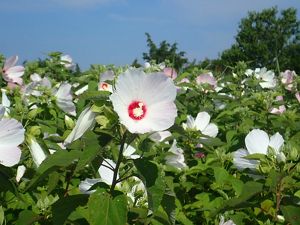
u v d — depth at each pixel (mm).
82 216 788
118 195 722
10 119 695
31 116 1115
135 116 721
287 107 2375
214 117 2012
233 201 875
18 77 1928
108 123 704
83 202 768
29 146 825
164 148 1274
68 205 766
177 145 1483
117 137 733
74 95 1801
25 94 1641
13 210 965
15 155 693
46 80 1708
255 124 1733
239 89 2428
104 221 702
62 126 1335
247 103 1837
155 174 688
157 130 716
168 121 718
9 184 771
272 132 1724
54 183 802
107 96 718
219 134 1751
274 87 2504
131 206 880
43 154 833
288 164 878
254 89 2455
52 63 2652
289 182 890
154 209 667
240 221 982
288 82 2662
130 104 729
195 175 1302
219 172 1170
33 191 963
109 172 903
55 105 1543
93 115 711
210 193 1172
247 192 861
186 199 1242
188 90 2221
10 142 698
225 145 1454
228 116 1821
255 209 1045
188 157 1479
